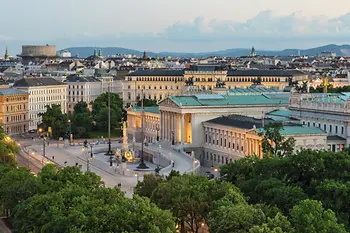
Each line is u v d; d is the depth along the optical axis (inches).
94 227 6220.5
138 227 6176.2
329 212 6254.9
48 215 6766.7
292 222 6294.3
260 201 7529.5
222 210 6422.2
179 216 7150.6
